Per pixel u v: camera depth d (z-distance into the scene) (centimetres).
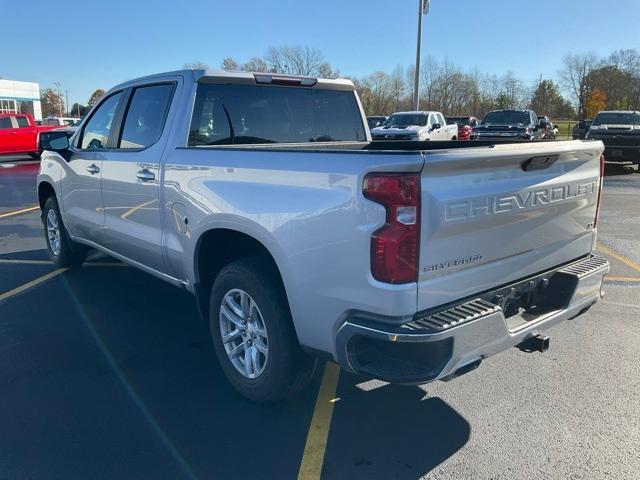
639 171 1827
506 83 6266
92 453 307
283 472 294
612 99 6694
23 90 6356
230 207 335
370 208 262
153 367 410
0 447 311
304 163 294
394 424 338
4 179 1634
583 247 375
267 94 456
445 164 261
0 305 537
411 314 266
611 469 293
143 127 447
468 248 285
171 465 298
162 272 438
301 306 300
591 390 376
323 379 395
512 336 296
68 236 612
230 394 372
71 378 392
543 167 320
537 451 309
